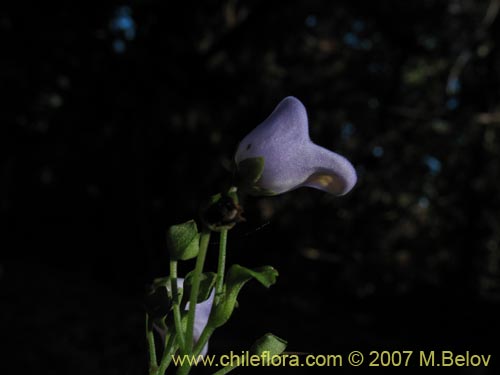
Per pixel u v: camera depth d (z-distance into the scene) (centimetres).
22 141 1157
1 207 1475
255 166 127
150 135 1148
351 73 1424
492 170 1496
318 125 1326
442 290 1306
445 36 1473
